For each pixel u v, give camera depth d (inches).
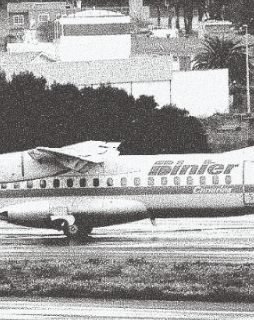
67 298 5895.7
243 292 5807.1
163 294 5841.5
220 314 5472.4
